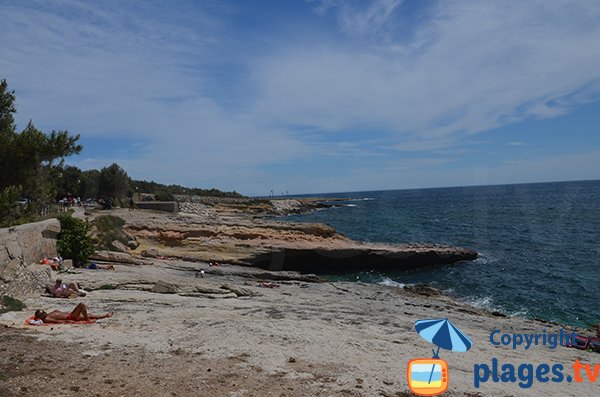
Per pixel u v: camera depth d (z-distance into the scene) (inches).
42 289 587.2
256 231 1525.6
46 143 741.9
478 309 840.9
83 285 652.7
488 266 1395.2
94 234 1142.3
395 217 3393.2
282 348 373.7
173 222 1505.9
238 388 283.7
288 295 834.8
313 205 5334.6
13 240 592.1
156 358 334.3
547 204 3998.5
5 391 257.3
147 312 503.8
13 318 442.6
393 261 1457.9
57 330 401.4
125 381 286.5
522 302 941.8
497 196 6181.1
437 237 2148.1
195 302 615.8
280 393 279.1
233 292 764.6
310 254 1405.0
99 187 2501.2
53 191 844.6
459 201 5408.5
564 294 1000.9
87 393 265.1
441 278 1263.5
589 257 1455.5
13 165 732.0
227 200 5009.8
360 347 399.2
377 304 786.2
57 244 801.6
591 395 331.6
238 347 369.7
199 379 295.6
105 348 352.8
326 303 751.1
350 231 2486.5
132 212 1916.8
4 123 796.0
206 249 1350.9
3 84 797.9
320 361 346.6
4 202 677.3
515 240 1921.8
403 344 434.0
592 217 2726.4
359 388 293.9
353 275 1381.6
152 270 976.3
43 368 299.0
